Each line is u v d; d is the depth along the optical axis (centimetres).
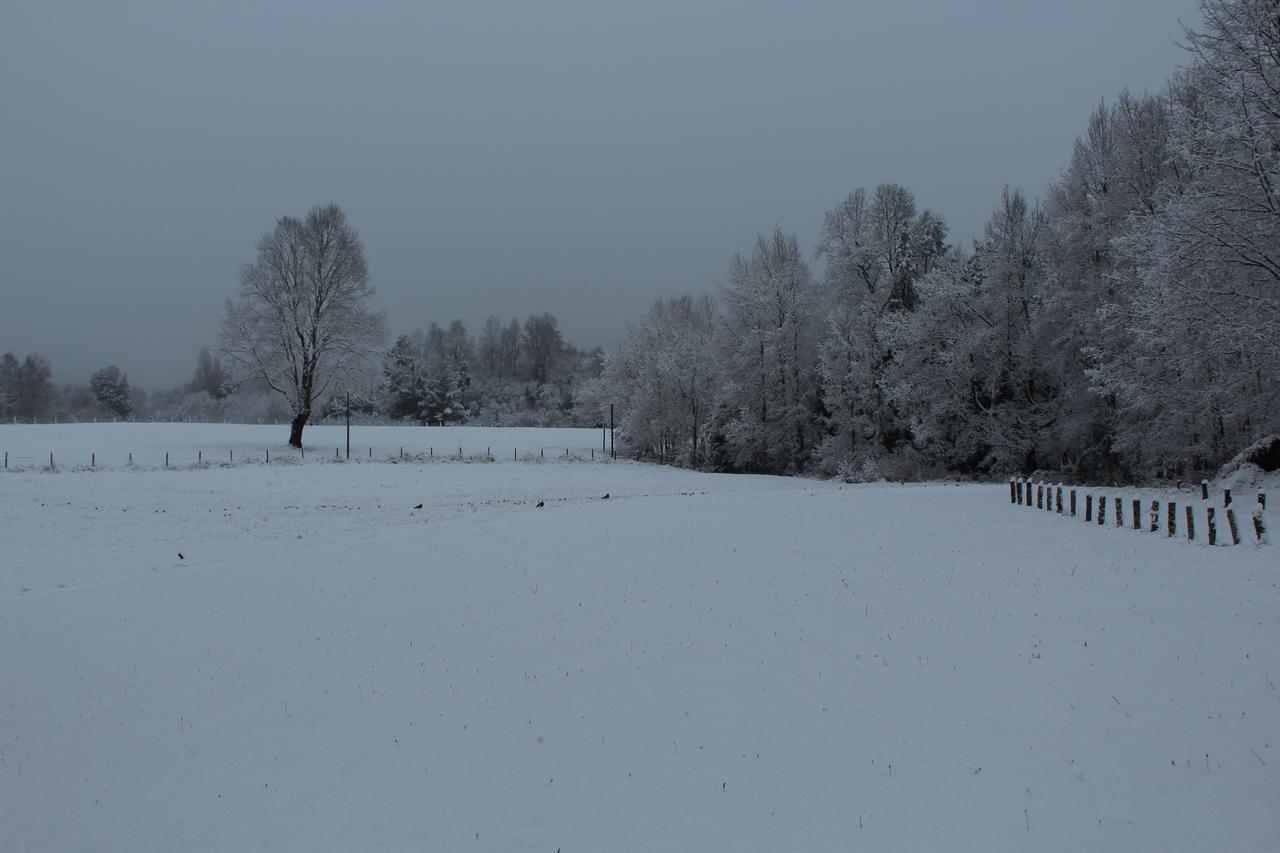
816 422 5341
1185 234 2358
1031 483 2494
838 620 1313
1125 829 664
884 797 751
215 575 1928
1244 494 2264
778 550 1869
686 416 6169
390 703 1102
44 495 3170
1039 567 1594
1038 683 985
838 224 5131
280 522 2717
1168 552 1662
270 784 894
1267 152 2212
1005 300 4338
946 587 1472
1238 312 2358
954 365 4300
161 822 832
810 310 5400
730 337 5638
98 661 1367
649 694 1059
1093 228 3850
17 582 1903
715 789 797
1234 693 912
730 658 1172
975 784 758
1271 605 1229
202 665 1324
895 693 993
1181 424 3122
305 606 1623
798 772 816
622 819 756
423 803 820
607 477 4719
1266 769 741
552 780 845
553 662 1214
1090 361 3853
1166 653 1054
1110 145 3878
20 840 822
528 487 4028
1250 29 2280
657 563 1795
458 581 1739
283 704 1132
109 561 2114
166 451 5047
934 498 2773
